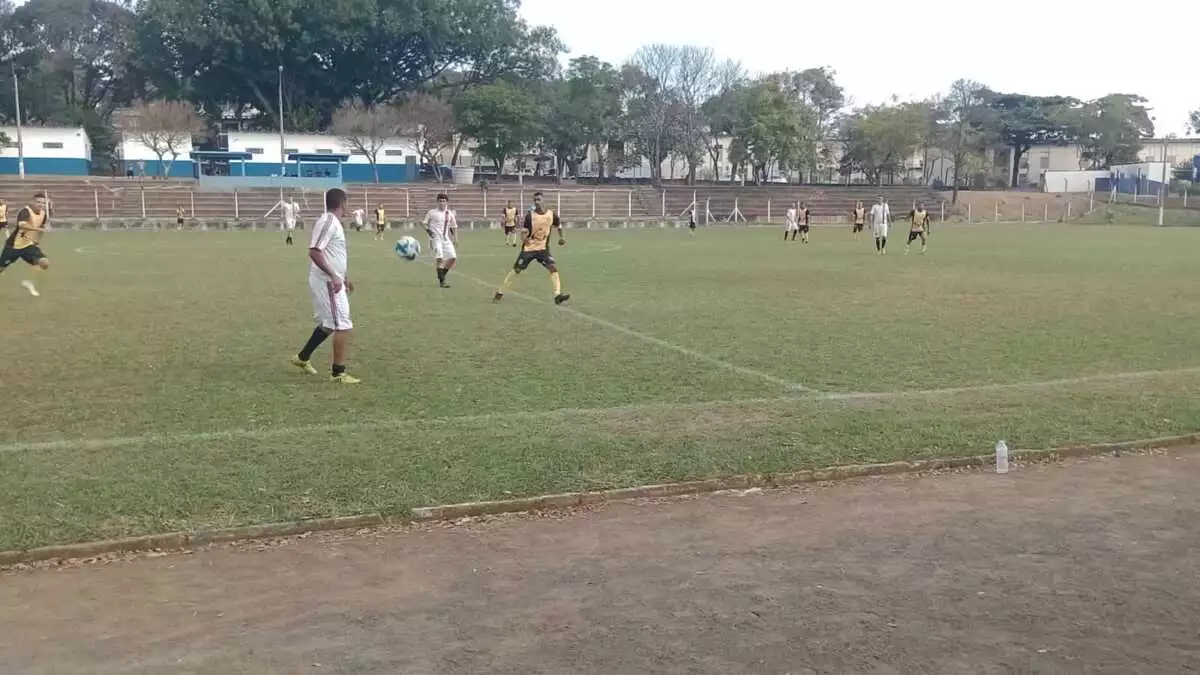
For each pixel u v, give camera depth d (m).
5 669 3.96
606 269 24.12
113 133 77.38
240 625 4.39
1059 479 6.70
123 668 3.97
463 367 10.44
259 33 70.38
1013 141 94.19
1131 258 28.78
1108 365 10.76
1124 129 90.00
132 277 21.06
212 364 10.54
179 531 5.43
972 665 4.00
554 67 81.38
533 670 3.96
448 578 4.94
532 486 6.26
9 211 51.69
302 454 6.81
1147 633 4.31
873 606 4.60
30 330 12.97
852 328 13.56
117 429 7.62
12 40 77.12
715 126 76.50
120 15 80.00
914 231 31.48
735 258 28.61
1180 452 7.41
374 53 75.62
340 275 9.54
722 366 10.53
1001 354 11.44
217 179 60.41
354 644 4.19
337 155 69.25
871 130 77.19
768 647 4.16
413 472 6.45
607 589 4.80
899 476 6.77
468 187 63.88
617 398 8.88
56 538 5.28
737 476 6.54
